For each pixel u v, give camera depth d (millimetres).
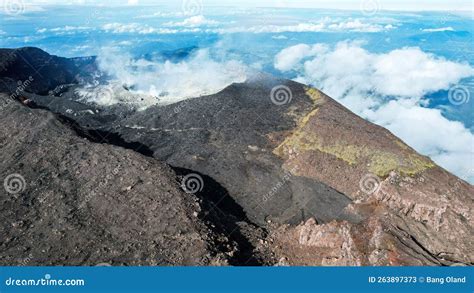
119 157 48750
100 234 34656
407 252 34031
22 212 37719
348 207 49906
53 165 46062
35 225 35938
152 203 39062
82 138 54812
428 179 51688
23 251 32562
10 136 53750
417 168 53969
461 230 42969
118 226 35781
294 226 46938
